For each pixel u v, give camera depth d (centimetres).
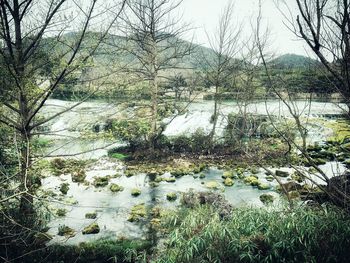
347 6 337
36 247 717
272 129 1570
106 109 860
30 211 676
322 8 367
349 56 360
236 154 1712
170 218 909
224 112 2494
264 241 609
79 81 767
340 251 554
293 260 571
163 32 1539
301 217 618
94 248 775
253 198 1141
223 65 1661
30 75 695
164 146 1788
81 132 812
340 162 1538
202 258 578
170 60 1650
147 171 1482
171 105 1812
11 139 661
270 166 1506
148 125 1662
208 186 1262
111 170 1500
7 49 682
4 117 679
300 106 2772
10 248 663
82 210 1052
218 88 1877
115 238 857
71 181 1335
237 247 592
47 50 718
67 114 1814
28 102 748
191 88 1753
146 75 1539
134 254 757
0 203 523
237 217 691
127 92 1158
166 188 1266
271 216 659
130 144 1775
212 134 1772
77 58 701
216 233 614
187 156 1714
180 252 607
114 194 1204
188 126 2242
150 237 861
